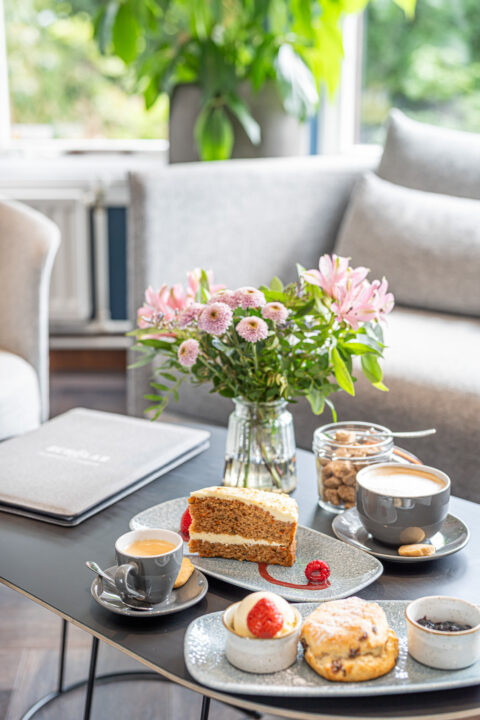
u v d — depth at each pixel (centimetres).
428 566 100
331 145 315
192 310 104
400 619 86
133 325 204
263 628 78
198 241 209
